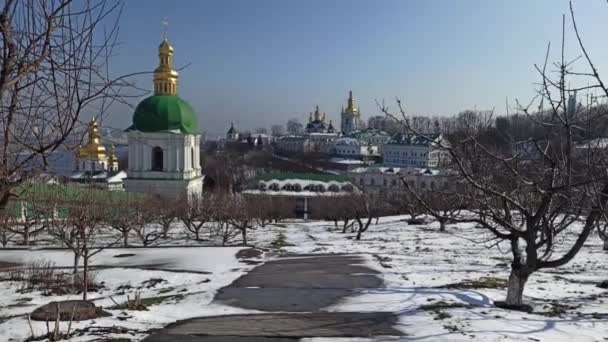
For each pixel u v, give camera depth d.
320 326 14.22
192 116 64.12
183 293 20.56
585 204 14.26
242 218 47.94
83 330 13.72
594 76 9.05
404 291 19.14
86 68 7.50
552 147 13.76
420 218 62.09
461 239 42.94
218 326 14.34
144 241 40.03
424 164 125.94
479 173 14.48
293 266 27.25
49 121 7.52
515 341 12.17
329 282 21.72
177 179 61.00
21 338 13.14
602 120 11.34
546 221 15.32
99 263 30.97
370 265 27.02
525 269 15.98
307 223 72.00
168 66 63.09
